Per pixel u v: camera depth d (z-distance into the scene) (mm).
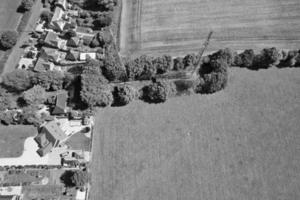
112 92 104562
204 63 110438
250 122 98500
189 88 104375
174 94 104125
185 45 116688
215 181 87812
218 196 85375
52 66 110375
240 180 87750
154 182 88188
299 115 99562
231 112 100750
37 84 103625
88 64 104562
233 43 116500
